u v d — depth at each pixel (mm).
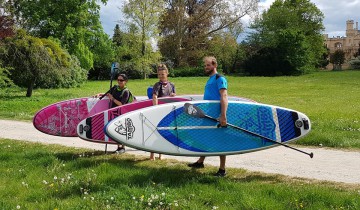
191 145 6668
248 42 62625
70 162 7312
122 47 50312
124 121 6652
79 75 35031
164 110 6750
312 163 7719
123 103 8352
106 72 53188
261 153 8594
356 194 5418
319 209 4809
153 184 5852
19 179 6301
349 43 106938
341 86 35750
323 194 5270
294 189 5590
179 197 5250
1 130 12055
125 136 6625
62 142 10047
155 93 7727
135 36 46000
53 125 9219
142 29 45750
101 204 5031
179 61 57250
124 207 4922
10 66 21281
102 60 50750
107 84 40219
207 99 6695
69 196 5434
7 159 7684
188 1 57844
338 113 15938
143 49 46812
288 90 32438
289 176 6684
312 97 25859
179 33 55688
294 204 4977
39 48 21703
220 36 55969
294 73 58031
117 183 5906
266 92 30875
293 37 56969
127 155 8219
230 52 56750
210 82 6648
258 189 5594
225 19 55062
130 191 5375
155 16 45969
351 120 13297
